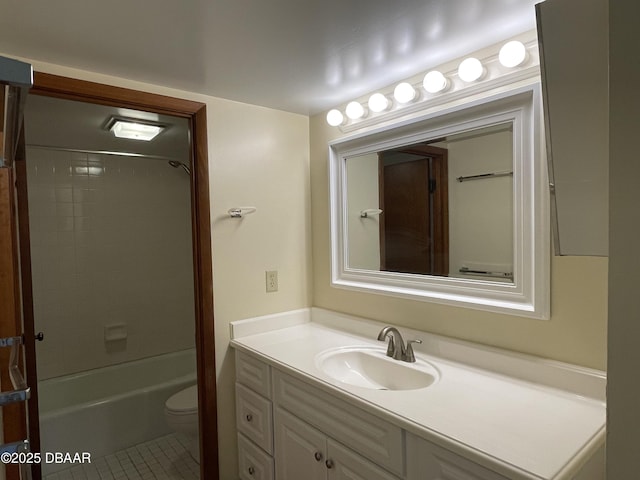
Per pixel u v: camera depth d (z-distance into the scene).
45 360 2.74
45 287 2.73
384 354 1.76
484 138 1.56
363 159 2.05
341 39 1.41
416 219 1.83
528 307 1.43
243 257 2.11
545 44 0.86
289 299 2.29
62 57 1.52
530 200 1.42
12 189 1.33
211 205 1.99
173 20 1.25
